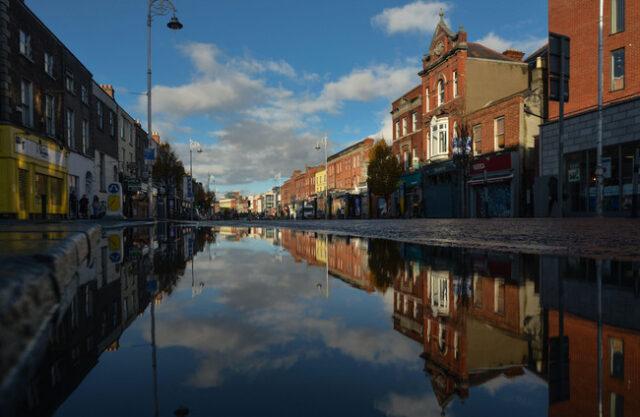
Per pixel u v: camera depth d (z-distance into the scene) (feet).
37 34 64.23
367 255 14.53
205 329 4.97
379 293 7.50
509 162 80.23
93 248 14.99
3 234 9.91
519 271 10.25
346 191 185.06
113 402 2.80
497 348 4.26
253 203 494.18
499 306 6.42
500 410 2.73
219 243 21.21
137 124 129.08
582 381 3.28
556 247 16.62
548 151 68.64
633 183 54.44
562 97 50.14
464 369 3.61
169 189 144.25
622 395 2.96
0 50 54.65
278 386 3.20
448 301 6.80
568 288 7.97
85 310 5.88
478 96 96.02
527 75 99.14
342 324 5.26
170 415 2.60
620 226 31.96
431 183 109.40
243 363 3.75
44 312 3.73
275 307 6.30
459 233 27.78
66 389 3.02
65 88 74.43
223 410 2.69
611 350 4.16
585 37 62.49
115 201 64.54
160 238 25.49
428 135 111.65
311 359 3.88
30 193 61.26
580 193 62.95
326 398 2.95
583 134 62.13
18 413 2.39
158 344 4.31
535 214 68.85
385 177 119.85
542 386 3.18
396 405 2.84
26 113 62.18
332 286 8.19
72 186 79.10
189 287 8.06
